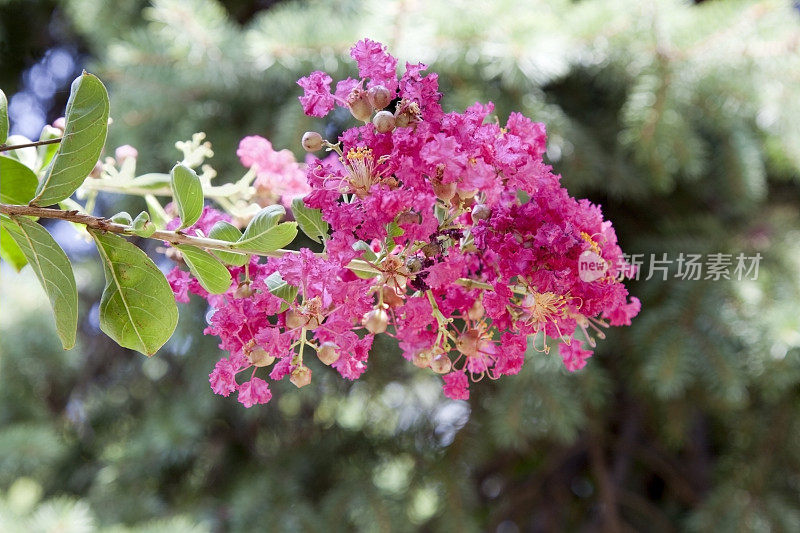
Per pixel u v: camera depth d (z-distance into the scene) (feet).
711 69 5.75
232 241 2.33
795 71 5.70
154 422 7.57
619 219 7.07
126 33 6.72
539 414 6.19
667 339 5.98
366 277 2.37
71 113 2.30
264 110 6.44
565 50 5.62
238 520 7.10
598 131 6.69
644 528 8.11
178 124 6.45
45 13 8.84
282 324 2.36
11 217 2.29
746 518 6.70
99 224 2.29
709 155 6.84
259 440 8.33
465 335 2.43
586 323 2.45
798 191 7.72
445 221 2.39
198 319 6.71
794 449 6.93
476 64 5.65
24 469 7.76
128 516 7.41
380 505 7.00
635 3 5.51
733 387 5.76
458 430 7.19
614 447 7.77
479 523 7.99
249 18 7.52
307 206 2.33
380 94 2.35
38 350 8.33
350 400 7.70
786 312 5.81
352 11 6.31
